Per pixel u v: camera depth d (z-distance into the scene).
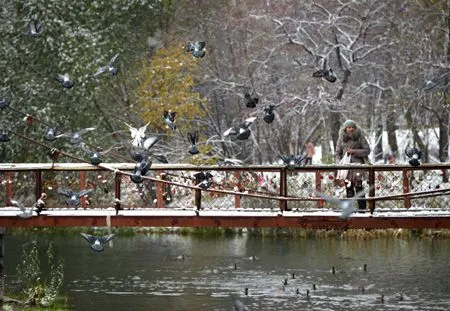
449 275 24.45
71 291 22.75
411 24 36.12
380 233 31.44
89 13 35.25
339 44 36.03
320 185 19.28
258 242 31.25
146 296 22.14
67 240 31.80
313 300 21.64
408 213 19.11
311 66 35.84
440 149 35.34
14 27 34.19
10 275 24.72
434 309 20.66
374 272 25.05
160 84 36.12
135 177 16.14
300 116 36.16
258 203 24.12
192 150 16.66
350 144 20.59
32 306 20.81
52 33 34.12
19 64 34.22
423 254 27.83
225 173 20.03
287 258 27.61
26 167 19.59
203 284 23.62
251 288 23.08
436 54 35.25
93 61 33.72
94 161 18.75
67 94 33.88
